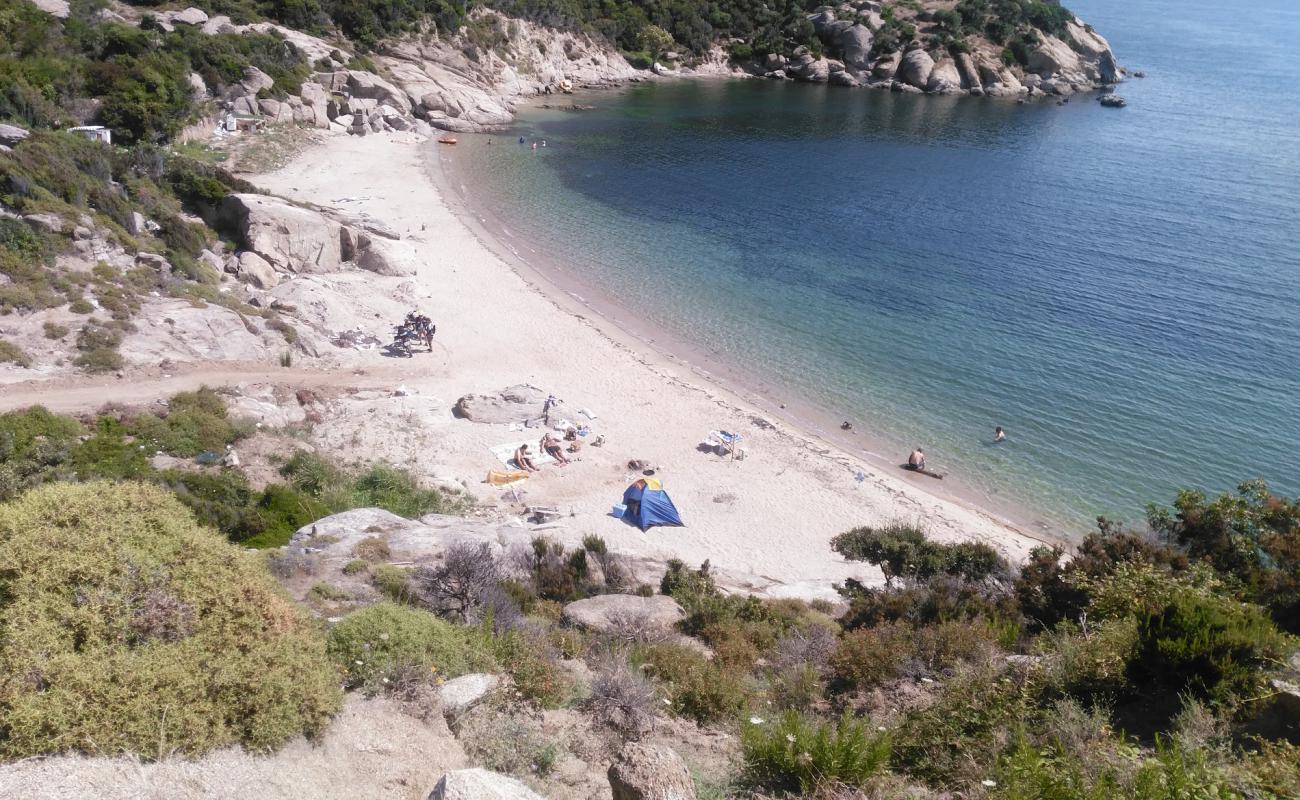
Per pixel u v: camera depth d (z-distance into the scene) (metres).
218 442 28.30
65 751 7.27
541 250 57.59
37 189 37.66
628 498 29.86
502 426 34.81
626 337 45.16
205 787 7.53
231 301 39.94
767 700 12.83
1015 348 45.50
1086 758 8.73
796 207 71.06
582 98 115.88
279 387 34.09
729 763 10.36
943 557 20.58
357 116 83.06
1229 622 10.50
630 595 20.12
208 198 47.53
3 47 62.25
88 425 27.28
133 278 37.56
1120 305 51.66
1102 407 39.47
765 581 25.56
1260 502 19.25
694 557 27.52
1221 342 46.56
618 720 11.16
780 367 42.97
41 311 33.19
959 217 69.75
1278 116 123.69
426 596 16.83
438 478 30.66
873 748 9.66
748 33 143.25
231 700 8.33
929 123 111.56
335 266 48.88
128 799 7.05
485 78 107.69
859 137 101.31
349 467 30.02
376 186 67.12
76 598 8.47
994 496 32.88
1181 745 8.72
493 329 44.25
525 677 11.79
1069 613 15.41
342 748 8.96
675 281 53.53
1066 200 75.88
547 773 9.70
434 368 39.31
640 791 8.02
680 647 15.03
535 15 120.88
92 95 62.75
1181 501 19.42
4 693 7.37
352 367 38.22
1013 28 143.38
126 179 44.41
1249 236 65.88
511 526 26.70
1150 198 77.00
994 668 11.95
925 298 52.16
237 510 24.20
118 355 32.31
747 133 100.75
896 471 34.47
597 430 35.72
